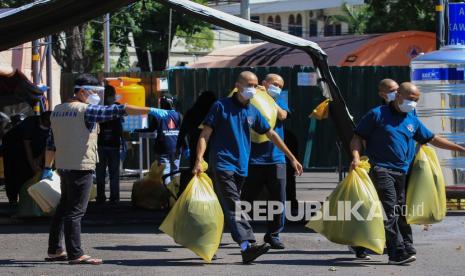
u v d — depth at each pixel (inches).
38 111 790.5
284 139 536.7
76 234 410.6
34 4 498.6
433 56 588.4
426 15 1348.4
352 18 2174.0
